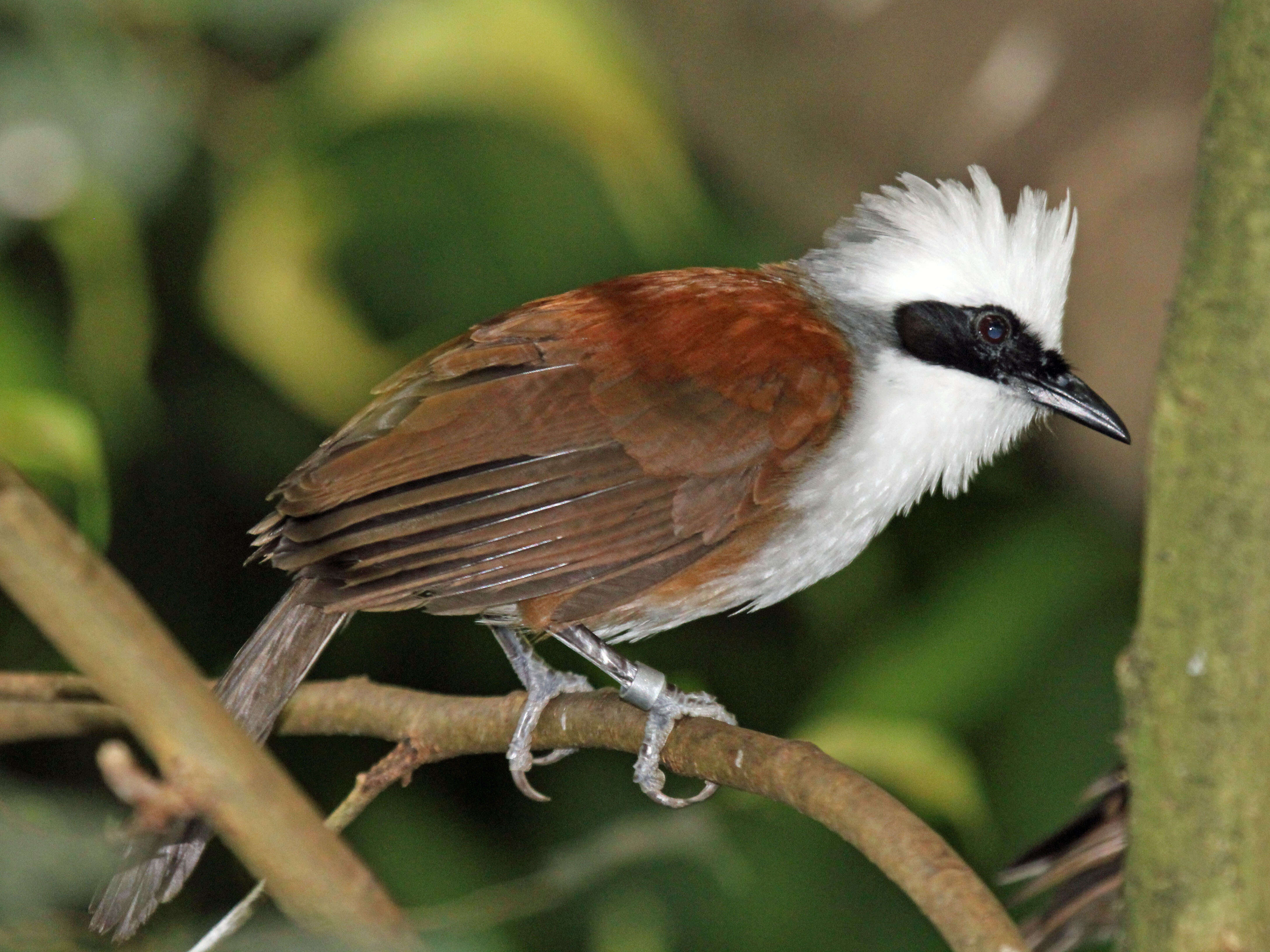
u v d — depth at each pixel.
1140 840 5.55
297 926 4.81
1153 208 10.00
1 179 8.59
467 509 8.85
